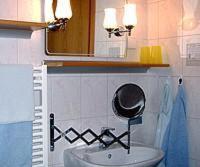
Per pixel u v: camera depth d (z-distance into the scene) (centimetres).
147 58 212
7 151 155
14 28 163
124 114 211
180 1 197
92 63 177
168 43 206
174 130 195
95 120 200
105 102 204
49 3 175
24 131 159
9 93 155
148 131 221
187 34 193
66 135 186
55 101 183
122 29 208
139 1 217
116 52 207
